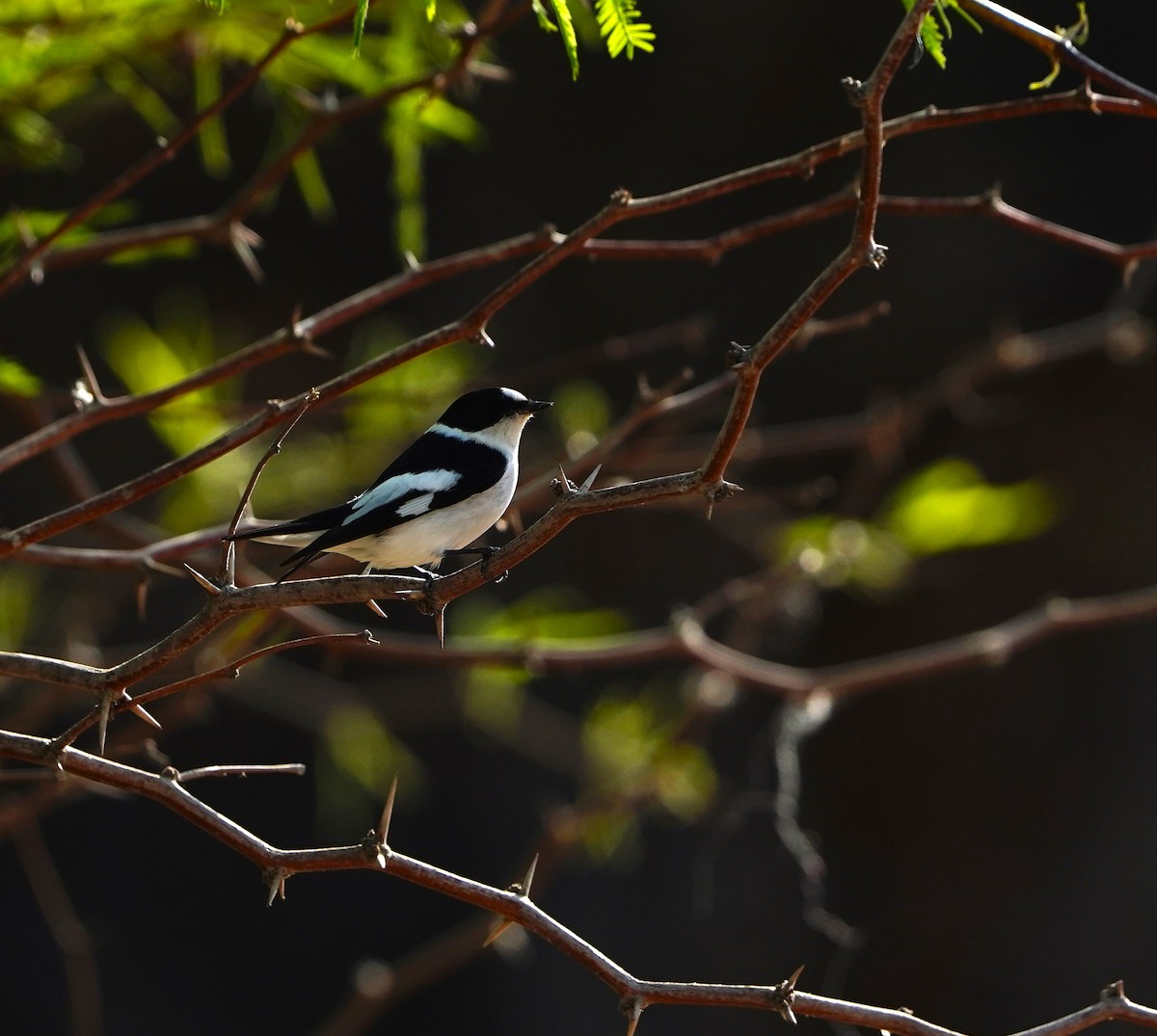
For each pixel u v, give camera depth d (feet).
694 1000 11.11
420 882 11.30
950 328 44.45
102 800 45.62
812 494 25.35
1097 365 43.04
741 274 45.80
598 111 45.96
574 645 23.00
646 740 26.63
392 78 19.52
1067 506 43.96
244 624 19.30
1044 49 13.88
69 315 43.98
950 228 44.42
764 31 44.88
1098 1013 11.16
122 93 19.45
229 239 18.74
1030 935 44.06
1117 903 43.50
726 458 9.97
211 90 19.63
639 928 45.96
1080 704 44.65
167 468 13.99
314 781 46.91
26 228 16.60
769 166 15.06
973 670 45.42
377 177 45.93
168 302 43.45
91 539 31.07
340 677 43.34
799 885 46.03
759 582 24.04
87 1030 23.18
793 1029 44.80
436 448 20.20
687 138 46.03
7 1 17.63
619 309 45.93
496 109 45.80
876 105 9.78
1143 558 43.60
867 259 9.73
